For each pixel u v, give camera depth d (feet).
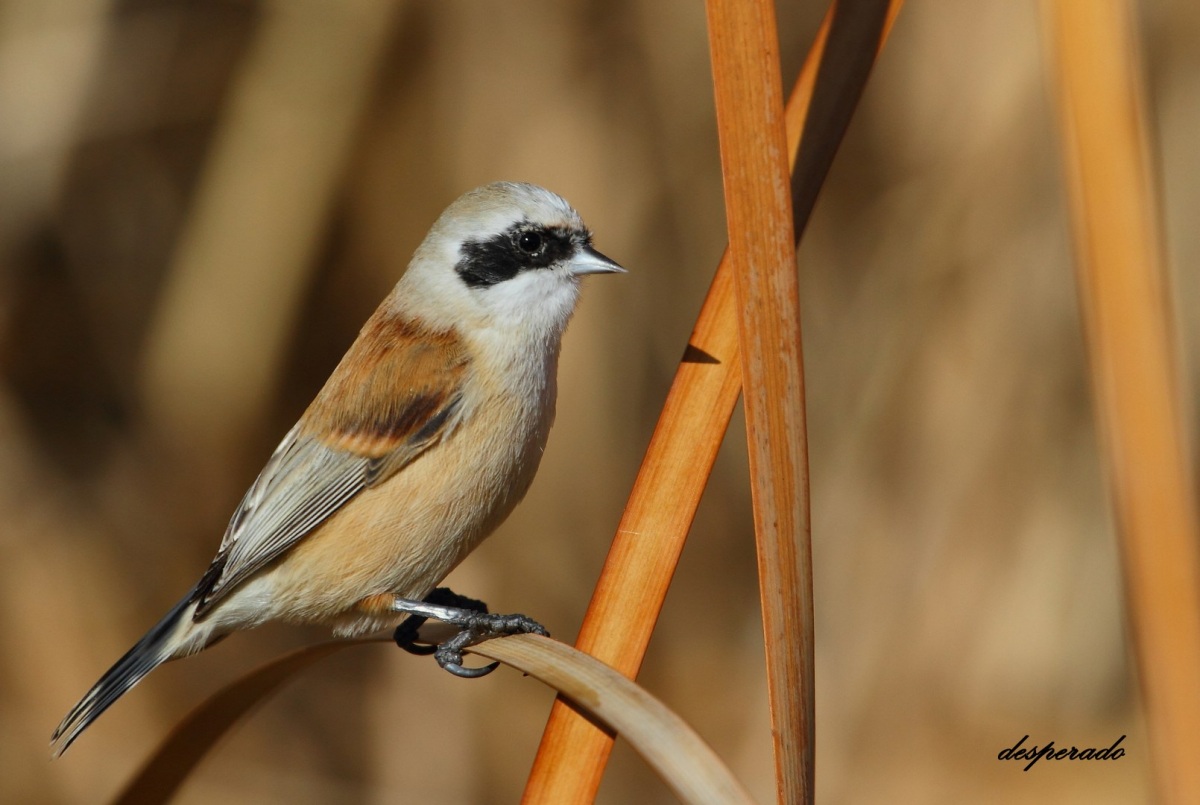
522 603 38.63
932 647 36.52
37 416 41.50
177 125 42.39
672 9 40.01
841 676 37.37
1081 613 35.70
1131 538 12.23
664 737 13.33
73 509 39.52
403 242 41.14
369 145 40.96
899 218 40.01
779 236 12.86
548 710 38.04
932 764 35.14
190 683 38.83
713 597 40.78
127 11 41.11
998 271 37.55
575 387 39.81
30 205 41.24
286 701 38.11
